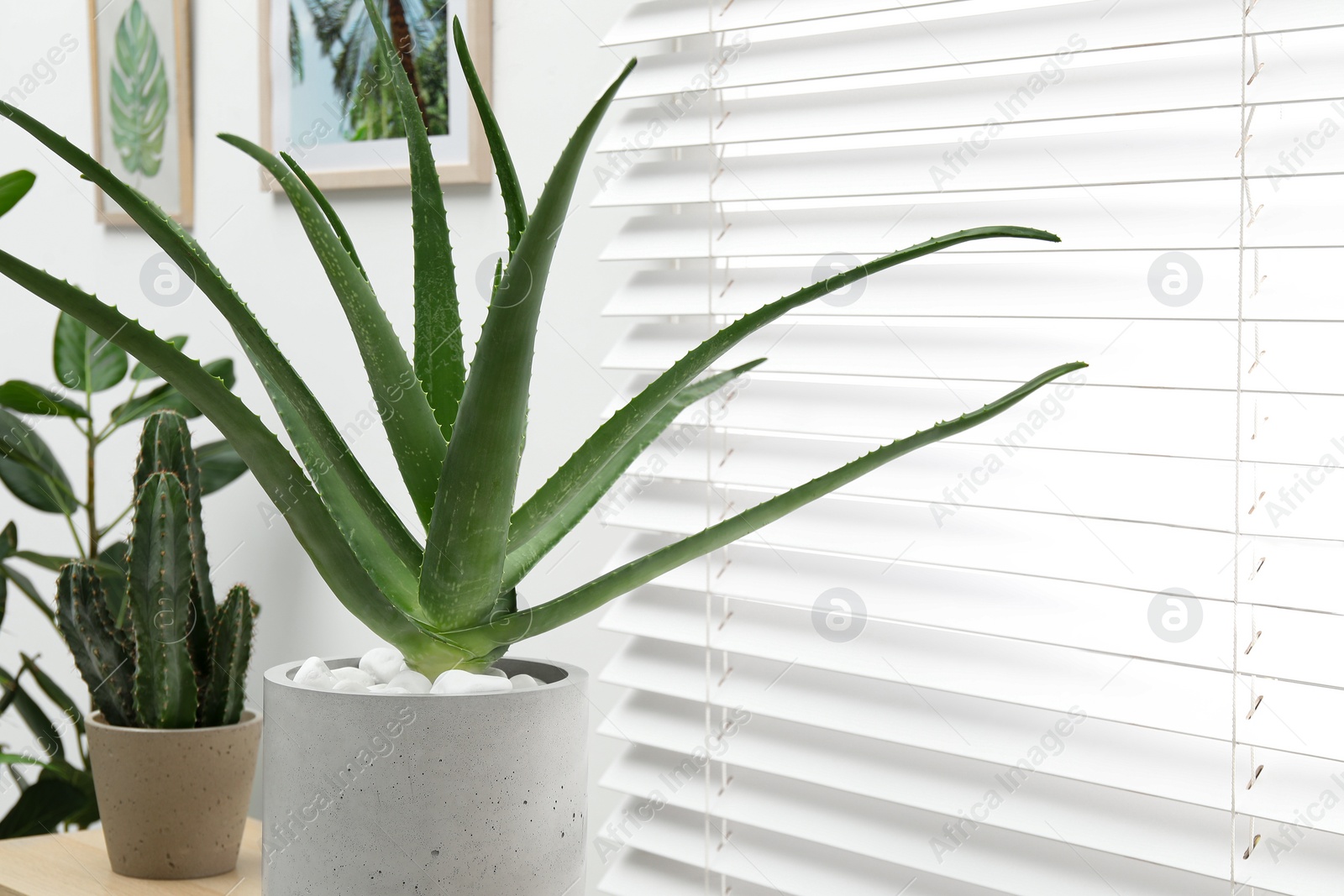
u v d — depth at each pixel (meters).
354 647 1.23
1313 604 0.66
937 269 0.82
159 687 0.96
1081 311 0.74
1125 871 0.77
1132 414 0.75
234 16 1.32
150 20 1.39
